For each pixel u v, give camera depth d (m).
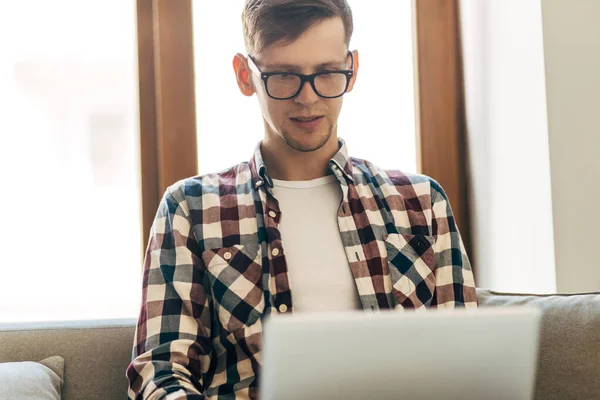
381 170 1.48
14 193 1.98
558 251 1.78
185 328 1.26
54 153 2.00
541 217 1.82
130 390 1.21
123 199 2.02
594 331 1.34
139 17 1.99
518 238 1.91
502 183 1.97
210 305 1.32
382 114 2.12
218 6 2.02
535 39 1.82
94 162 2.01
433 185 1.46
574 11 1.81
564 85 1.80
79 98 2.01
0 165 1.97
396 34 2.13
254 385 1.25
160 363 1.20
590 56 1.81
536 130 1.82
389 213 1.40
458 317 0.71
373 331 0.70
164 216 1.38
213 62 2.02
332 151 1.41
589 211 1.80
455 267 1.40
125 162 2.02
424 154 2.12
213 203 1.38
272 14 1.30
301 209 1.38
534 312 0.72
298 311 1.29
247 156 2.03
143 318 1.29
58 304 1.99
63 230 2.00
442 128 2.13
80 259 2.00
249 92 1.46
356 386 0.71
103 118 2.02
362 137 2.11
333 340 0.69
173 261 1.32
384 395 0.72
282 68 1.30
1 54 1.98
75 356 1.46
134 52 2.01
